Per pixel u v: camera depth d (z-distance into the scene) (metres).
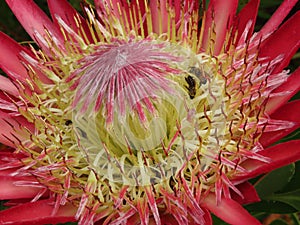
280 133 0.22
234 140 0.23
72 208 0.23
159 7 0.26
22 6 0.27
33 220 0.20
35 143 0.23
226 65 0.24
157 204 0.22
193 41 0.25
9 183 0.23
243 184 0.22
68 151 0.23
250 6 0.26
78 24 0.26
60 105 0.24
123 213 0.22
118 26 0.26
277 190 0.25
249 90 0.23
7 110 0.26
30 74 0.26
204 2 0.26
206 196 0.22
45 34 0.27
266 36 0.25
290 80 0.24
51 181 0.23
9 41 0.26
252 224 0.19
